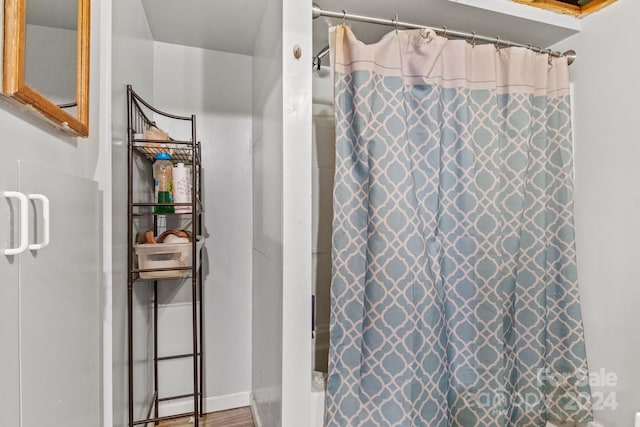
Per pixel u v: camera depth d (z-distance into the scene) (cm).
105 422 101
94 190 87
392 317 108
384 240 108
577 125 144
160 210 138
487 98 127
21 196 49
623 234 128
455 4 127
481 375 122
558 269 139
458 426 120
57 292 65
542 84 135
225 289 183
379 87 112
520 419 129
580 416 131
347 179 113
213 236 182
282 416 110
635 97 123
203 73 180
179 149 144
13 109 56
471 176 123
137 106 133
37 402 57
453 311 124
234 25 158
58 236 66
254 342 176
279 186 116
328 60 166
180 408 174
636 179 123
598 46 136
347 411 108
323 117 168
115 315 108
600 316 135
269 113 135
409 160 113
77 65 78
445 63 123
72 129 73
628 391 125
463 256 124
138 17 138
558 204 139
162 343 172
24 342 53
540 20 137
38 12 60
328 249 163
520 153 130
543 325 132
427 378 113
